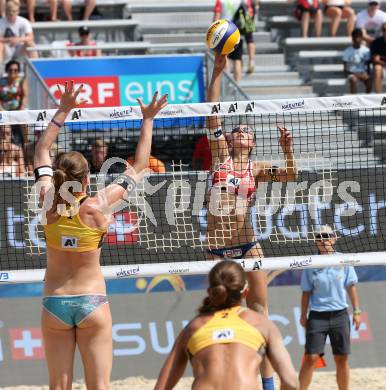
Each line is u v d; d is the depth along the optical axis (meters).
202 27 56.03
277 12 57.50
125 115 25.39
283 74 53.12
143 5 55.84
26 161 35.88
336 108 25.89
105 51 51.41
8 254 32.25
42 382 33.72
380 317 36.22
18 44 48.56
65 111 21.70
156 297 35.41
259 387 16.84
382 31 52.94
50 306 20.88
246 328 17.20
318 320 30.62
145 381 33.75
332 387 32.81
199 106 25.58
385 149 44.94
